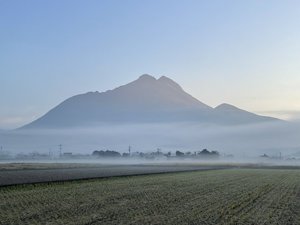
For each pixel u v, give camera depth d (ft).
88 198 124.16
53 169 332.39
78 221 83.51
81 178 211.41
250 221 90.53
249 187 181.06
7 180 191.52
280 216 98.89
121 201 118.11
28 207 103.35
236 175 285.43
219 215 96.48
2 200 117.50
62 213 93.91
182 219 89.20
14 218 86.79
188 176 259.80
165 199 125.70
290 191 166.30
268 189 173.37
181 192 149.38
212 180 222.69
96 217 88.84
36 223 81.10
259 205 118.21
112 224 80.84
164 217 90.99
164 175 266.36
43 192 141.08
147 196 132.87
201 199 127.95
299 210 110.22
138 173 281.74
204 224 84.58
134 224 81.71
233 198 133.69
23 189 152.66
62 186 167.12
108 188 160.04
